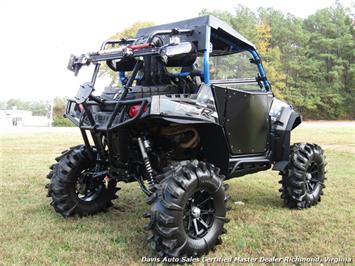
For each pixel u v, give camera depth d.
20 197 5.06
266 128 4.45
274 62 25.17
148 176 3.68
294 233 3.79
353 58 42.53
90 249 3.38
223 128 3.83
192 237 3.28
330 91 38.53
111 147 3.58
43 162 7.95
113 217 4.31
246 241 3.58
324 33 44.47
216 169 3.51
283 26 39.78
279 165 4.54
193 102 3.46
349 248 3.42
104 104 3.58
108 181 4.43
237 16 24.30
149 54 3.24
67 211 4.18
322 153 4.93
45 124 26.45
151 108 3.13
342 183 5.88
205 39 3.73
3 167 7.30
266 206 4.77
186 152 4.03
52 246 3.45
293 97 34.91
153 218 3.13
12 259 3.17
